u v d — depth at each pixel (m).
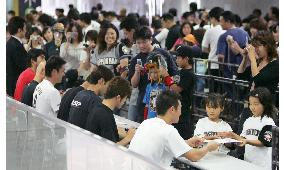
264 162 4.46
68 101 5.18
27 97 5.80
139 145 3.88
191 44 9.20
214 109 4.69
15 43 7.84
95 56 7.26
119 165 3.10
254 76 5.92
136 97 6.36
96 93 4.93
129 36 7.41
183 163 4.01
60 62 5.52
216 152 4.32
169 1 16.16
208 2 15.74
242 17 15.52
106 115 4.34
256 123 4.64
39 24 12.34
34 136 4.44
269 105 4.61
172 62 6.05
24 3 16.94
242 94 7.39
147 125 3.95
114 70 7.12
